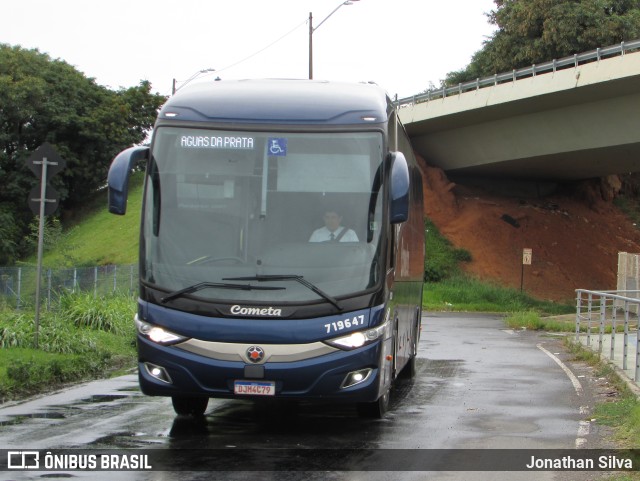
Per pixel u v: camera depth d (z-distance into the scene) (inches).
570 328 1080.8
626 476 297.0
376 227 363.3
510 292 1712.6
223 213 363.3
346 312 351.9
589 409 452.8
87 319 796.0
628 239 2124.8
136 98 2647.6
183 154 371.6
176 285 355.3
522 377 595.5
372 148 371.6
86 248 2167.8
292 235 359.9
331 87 402.0
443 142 1927.9
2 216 2297.0
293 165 368.2
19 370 507.8
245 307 349.1
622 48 1291.8
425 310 1627.7
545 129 1581.0
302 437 368.8
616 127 1429.6
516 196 2156.7
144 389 359.3
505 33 2107.5
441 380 577.9
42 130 2421.3
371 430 387.5
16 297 958.4
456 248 1911.9
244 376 347.6
